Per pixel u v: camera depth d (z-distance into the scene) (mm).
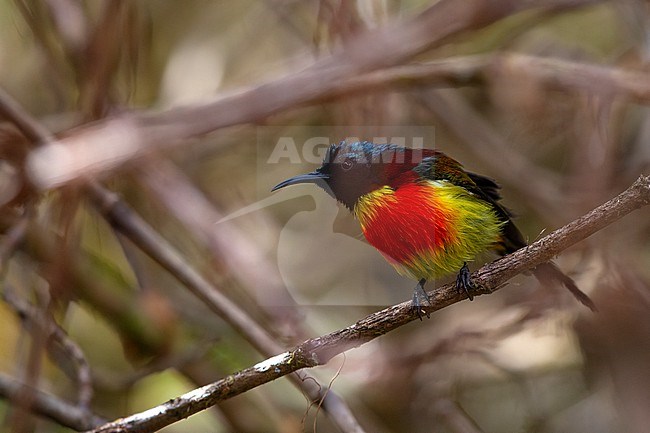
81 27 9625
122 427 6164
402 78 9930
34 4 10289
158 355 10445
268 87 8797
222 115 8633
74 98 11422
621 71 10367
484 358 11516
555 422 11594
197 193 11258
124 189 11523
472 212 7793
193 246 12320
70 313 11109
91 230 11984
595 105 10617
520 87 10203
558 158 12367
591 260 10742
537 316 10891
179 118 8594
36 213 9109
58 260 8414
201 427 11070
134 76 9688
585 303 7707
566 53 12086
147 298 10422
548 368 11695
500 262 6477
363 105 10016
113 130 8391
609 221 6094
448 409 11336
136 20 9695
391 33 9062
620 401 11031
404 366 11148
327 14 10250
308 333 10820
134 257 10570
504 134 12633
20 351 9523
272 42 12586
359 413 10930
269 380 6227
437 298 6477
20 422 8297
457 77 10109
